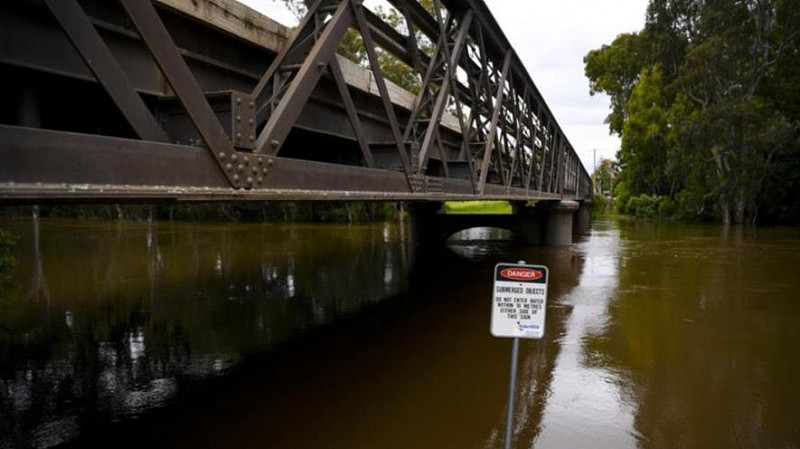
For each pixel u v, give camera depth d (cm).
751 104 3534
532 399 534
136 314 906
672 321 841
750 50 3825
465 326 822
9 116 355
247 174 323
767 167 3538
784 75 3981
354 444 439
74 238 2453
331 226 3494
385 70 2703
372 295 1081
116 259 1662
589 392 552
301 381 583
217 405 520
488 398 536
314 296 1066
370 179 482
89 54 230
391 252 1845
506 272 319
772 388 564
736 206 3688
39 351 700
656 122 4562
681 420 488
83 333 787
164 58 260
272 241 2317
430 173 1074
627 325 817
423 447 434
